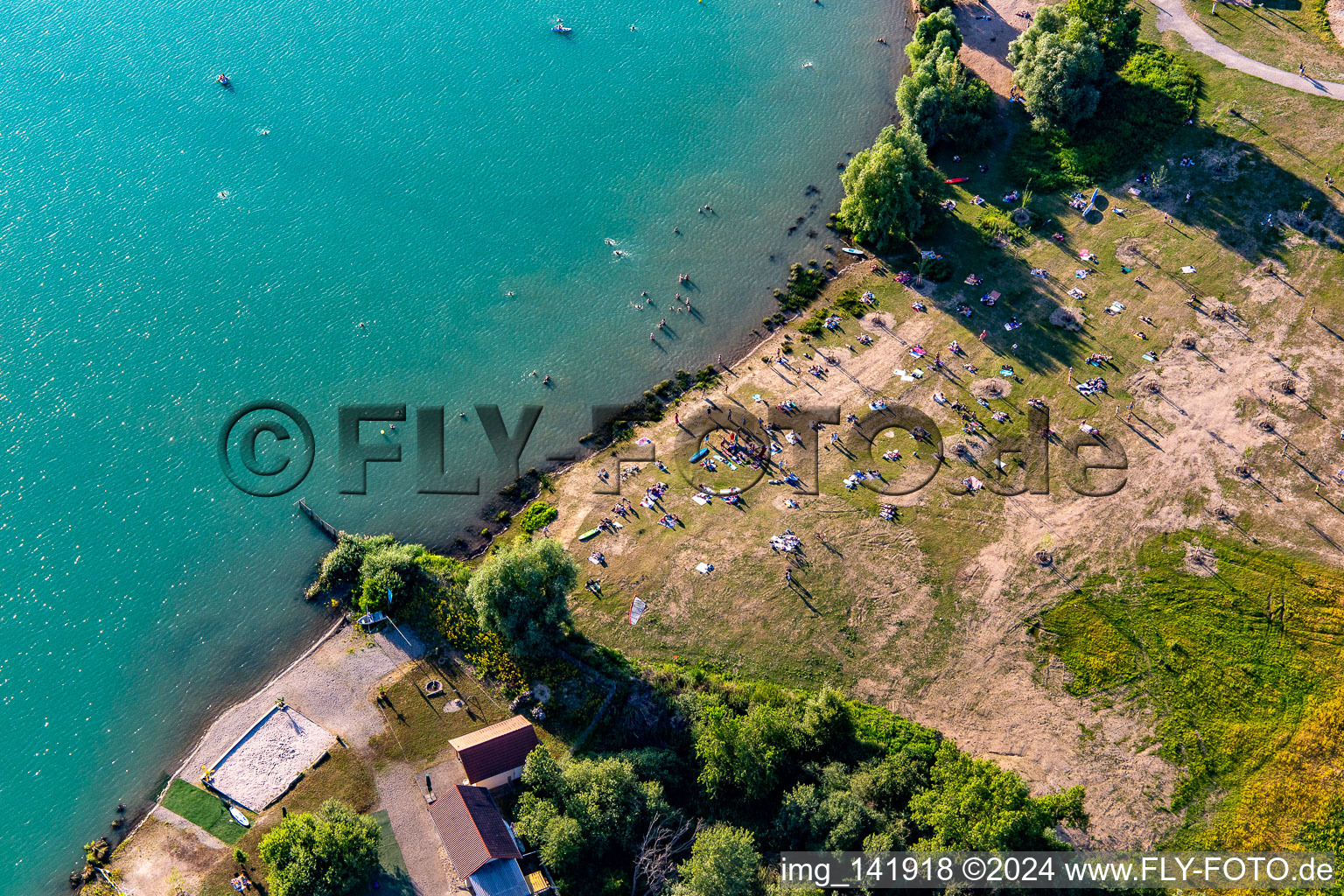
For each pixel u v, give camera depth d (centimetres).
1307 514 9800
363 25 16012
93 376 11469
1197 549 9625
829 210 13288
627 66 15375
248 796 8219
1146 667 8912
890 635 9269
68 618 9575
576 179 13738
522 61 15438
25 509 10325
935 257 12350
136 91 14812
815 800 7919
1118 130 13362
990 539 9850
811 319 12050
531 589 8794
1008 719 8700
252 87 14925
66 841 8194
